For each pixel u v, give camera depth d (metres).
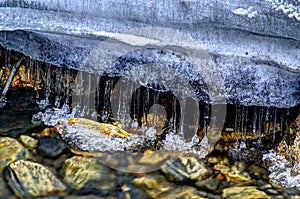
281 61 3.02
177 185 2.99
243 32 3.02
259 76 3.06
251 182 3.01
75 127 3.13
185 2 2.98
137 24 3.00
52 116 3.16
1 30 3.01
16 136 3.08
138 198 2.94
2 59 3.19
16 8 3.00
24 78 3.21
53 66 3.18
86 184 2.96
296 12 2.98
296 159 3.07
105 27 3.00
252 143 3.13
